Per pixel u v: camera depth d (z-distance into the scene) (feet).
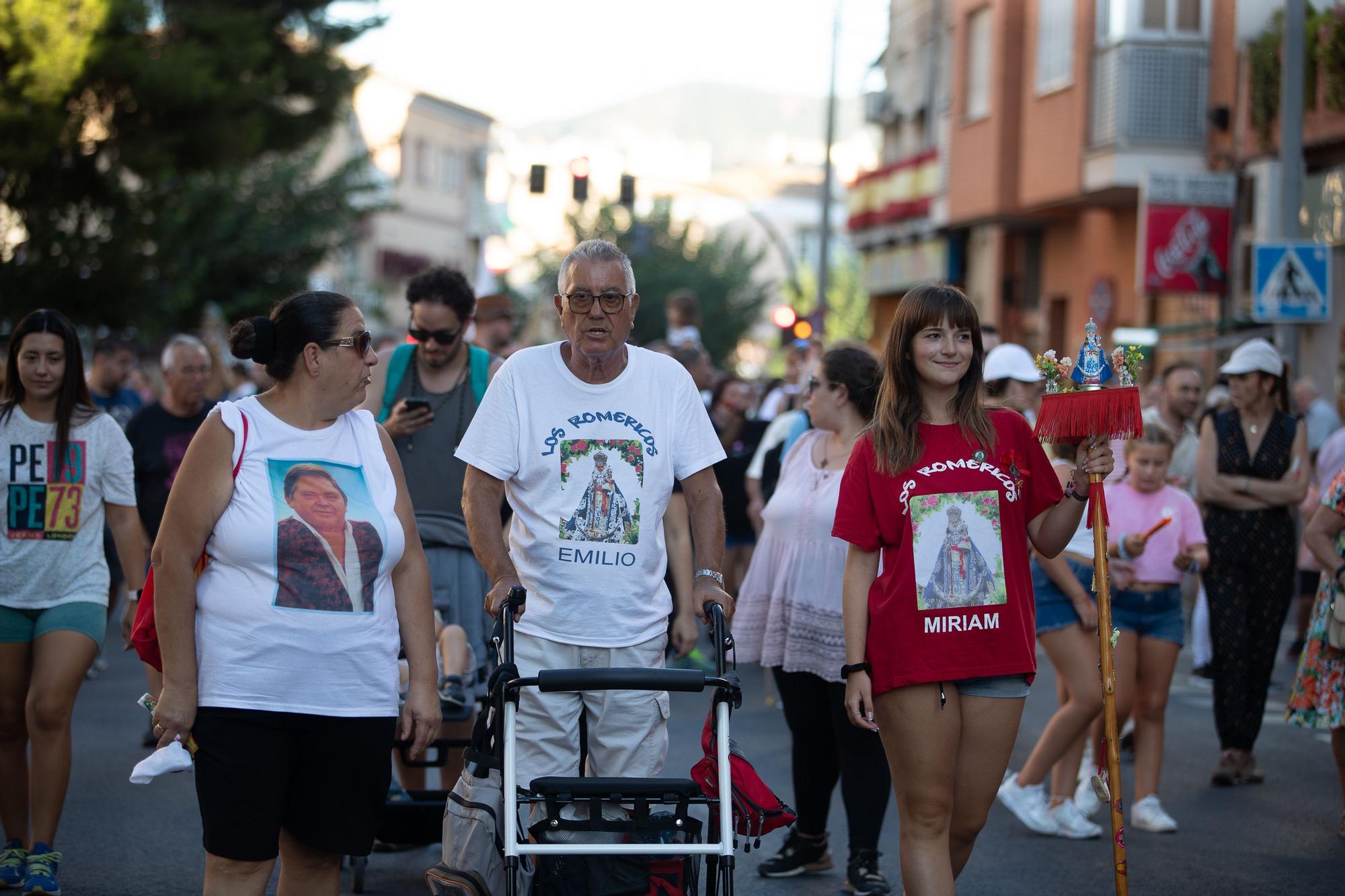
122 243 79.56
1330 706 24.44
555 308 17.12
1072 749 25.07
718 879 15.17
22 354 20.71
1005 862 23.24
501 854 14.71
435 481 22.74
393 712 15.28
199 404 31.01
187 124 77.61
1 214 79.66
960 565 16.30
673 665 41.24
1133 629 25.23
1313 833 25.12
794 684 22.16
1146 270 66.28
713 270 180.96
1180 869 22.80
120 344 42.09
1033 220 87.76
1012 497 16.46
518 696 14.96
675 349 42.75
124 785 27.53
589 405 17.12
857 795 21.27
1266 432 29.48
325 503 14.98
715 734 14.90
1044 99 78.64
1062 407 16.42
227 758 14.61
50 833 20.27
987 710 16.40
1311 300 46.62
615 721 16.88
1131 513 25.66
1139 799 25.54
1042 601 24.43
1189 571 26.17
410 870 22.33
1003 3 83.41
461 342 23.16
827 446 22.68
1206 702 38.37
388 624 15.30
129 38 74.74
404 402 21.95
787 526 22.31
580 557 16.88
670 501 19.12
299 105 95.20
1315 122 58.90
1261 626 29.12
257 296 110.63
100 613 20.79
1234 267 66.44
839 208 317.22
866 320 186.70
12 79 70.64
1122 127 69.77
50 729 20.22
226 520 14.78
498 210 232.32
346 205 119.34
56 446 20.74
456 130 208.95
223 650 14.67
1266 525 29.25
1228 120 67.46
